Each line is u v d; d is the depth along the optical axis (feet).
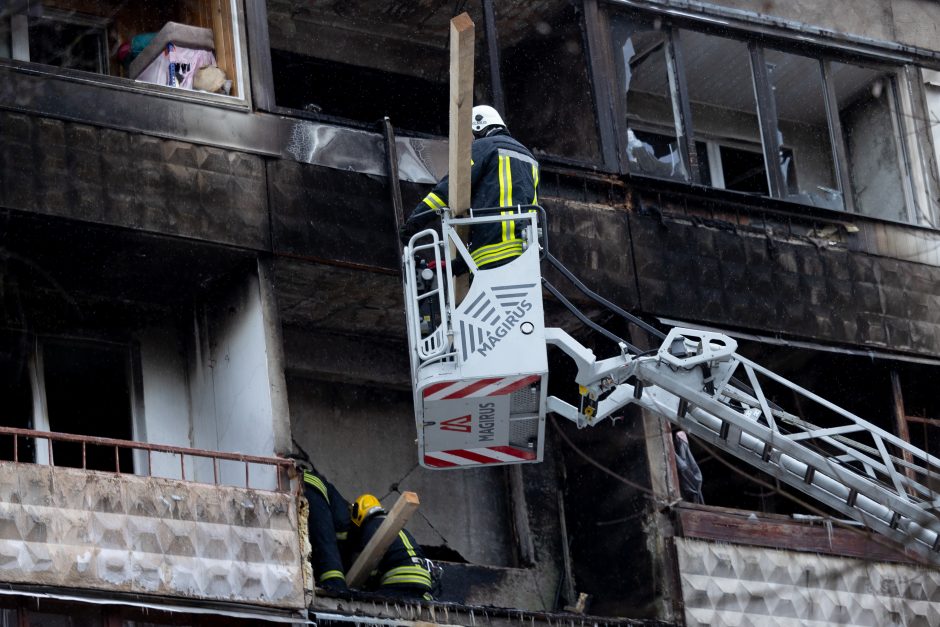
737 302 146.10
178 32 130.93
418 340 106.22
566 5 151.02
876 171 162.50
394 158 133.39
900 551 118.52
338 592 119.34
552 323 144.15
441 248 107.65
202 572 115.24
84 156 121.90
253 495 119.24
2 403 128.06
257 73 130.93
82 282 128.67
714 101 156.35
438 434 108.27
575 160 143.64
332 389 144.87
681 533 136.87
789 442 115.14
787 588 137.80
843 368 153.38
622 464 142.10
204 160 126.41
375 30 155.74
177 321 134.72
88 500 113.29
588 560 142.61
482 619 125.08
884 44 162.81
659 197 146.61
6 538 109.60
